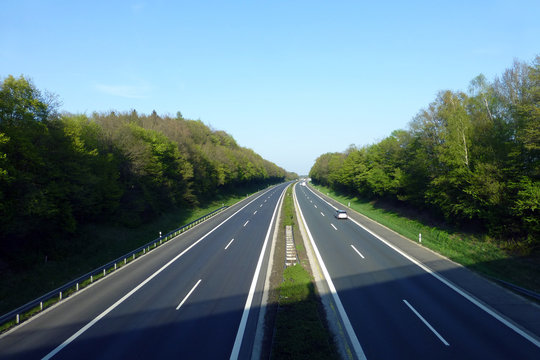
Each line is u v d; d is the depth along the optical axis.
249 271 19.83
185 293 16.31
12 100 20.28
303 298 14.72
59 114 26.41
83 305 15.15
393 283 17.02
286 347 10.21
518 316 12.53
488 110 27.36
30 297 17.02
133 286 17.69
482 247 23.28
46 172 22.75
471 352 10.00
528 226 20.69
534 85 20.84
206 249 26.12
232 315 13.55
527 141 19.36
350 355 10.13
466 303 14.01
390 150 49.66
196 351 10.65
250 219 43.06
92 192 28.41
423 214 40.62
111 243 28.27
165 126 63.00
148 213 40.22
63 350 10.91
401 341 10.91
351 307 14.07
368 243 27.19
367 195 63.25
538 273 17.27
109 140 34.84
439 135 30.52
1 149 18.84
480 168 23.34
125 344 11.22
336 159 91.38
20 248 21.28
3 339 11.91
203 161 65.44
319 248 25.58
